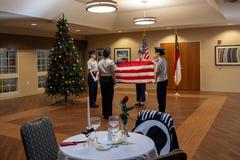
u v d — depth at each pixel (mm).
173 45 10500
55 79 7406
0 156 3721
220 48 9883
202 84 10289
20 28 9430
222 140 4238
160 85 5711
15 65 9586
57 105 7582
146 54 7871
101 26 9211
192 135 4520
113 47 11625
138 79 6238
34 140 2314
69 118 5953
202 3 7812
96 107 7156
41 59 10672
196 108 6793
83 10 7613
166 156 1457
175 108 6805
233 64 9773
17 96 9523
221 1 4902
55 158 2531
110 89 5656
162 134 2504
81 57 12109
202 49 10148
